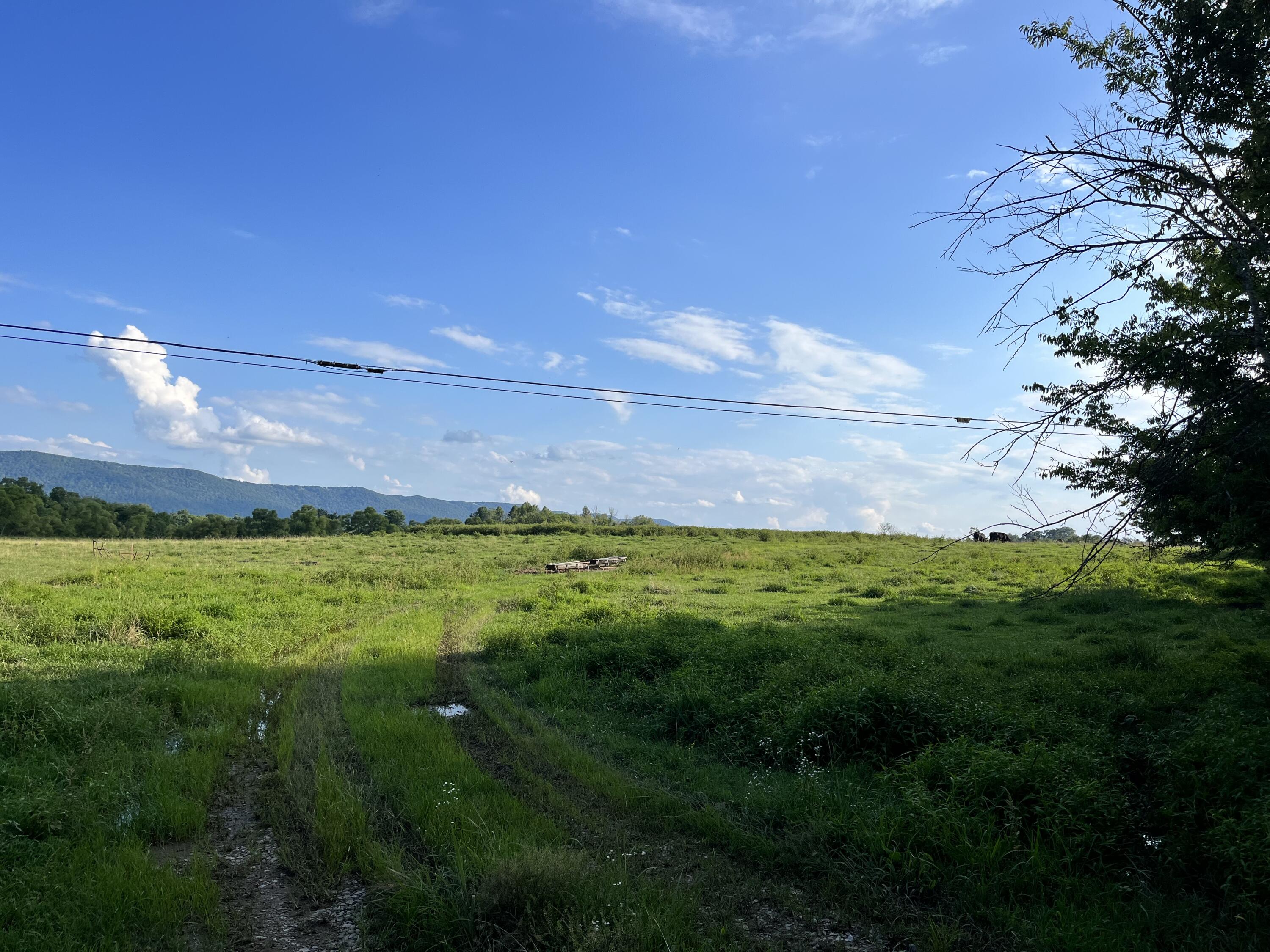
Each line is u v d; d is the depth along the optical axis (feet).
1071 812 19.67
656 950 15.53
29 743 26.76
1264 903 16.06
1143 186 24.40
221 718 32.35
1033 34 26.76
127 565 88.12
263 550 130.31
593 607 61.26
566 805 23.65
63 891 17.52
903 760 25.38
